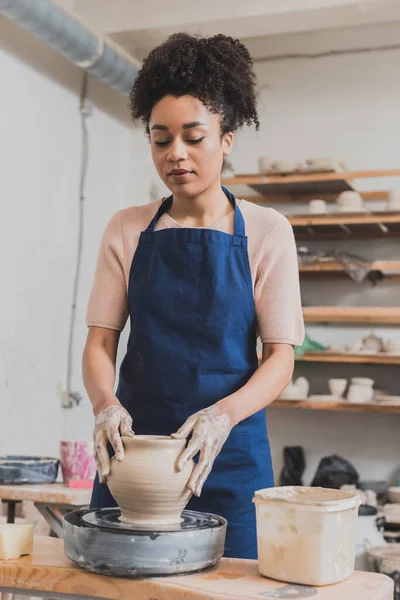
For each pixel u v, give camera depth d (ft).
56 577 3.58
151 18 13.16
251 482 4.82
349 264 12.84
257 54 14.82
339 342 14.06
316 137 14.38
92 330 5.19
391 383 13.66
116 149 14.98
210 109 4.55
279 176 13.19
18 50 11.73
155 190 15.24
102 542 3.49
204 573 3.64
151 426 4.92
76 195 13.55
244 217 5.04
